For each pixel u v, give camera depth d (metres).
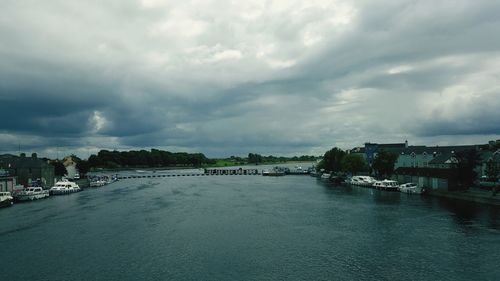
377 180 144.88
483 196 87.81
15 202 104.31
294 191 131.00
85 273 44.59
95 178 179.62
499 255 48.25
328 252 51.47
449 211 78.81
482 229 61.44
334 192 125.19
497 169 98.19
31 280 42.62
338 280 41.59
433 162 144.38
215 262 48.06
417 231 61.41
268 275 43.44
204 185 166.25
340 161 189.38
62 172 176.88
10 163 128.50
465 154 101.31
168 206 94.75
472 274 42.28
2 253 52.38
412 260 47.34
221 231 64.69
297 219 74.50
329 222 70.94
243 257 49.94
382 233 60.91
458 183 102.88
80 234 62.91
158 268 46.06
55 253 52.22
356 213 79.94
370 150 195.88
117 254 51.62
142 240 58.84
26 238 60.31
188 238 59.97
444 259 47.31
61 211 86.75
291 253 51.41
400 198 103.75
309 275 43.19
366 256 49.41
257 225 69.31
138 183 183.38
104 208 91.56
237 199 108.94
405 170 133.88
